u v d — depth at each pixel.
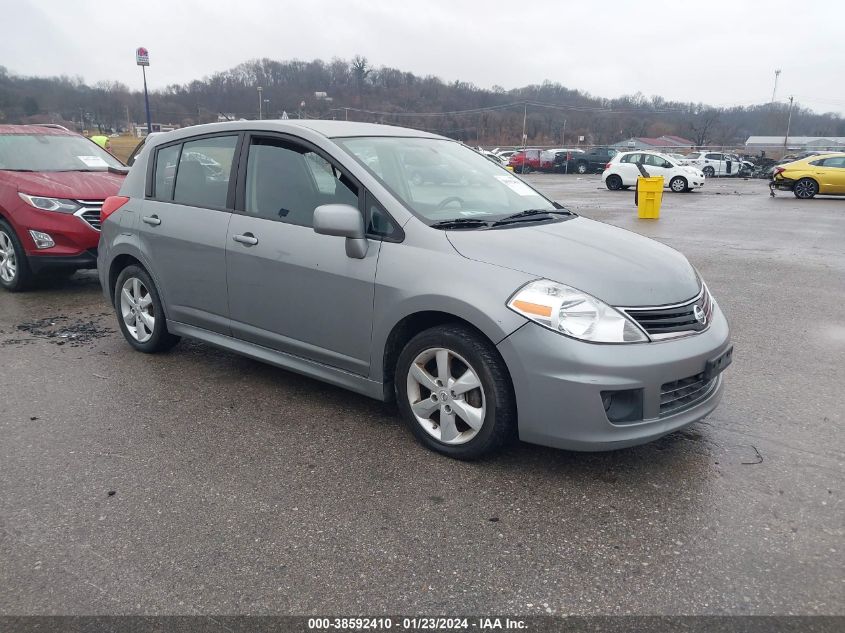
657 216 15.89
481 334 3.38
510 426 3.39
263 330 4.34
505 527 2.96
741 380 4.79
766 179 40.25
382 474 3.42
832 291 7.71
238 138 4.50
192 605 2.48
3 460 3.57
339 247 3.86
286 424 4.02
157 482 3.34
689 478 3.39
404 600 2.51
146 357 5.27
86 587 2.57
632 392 3.17
